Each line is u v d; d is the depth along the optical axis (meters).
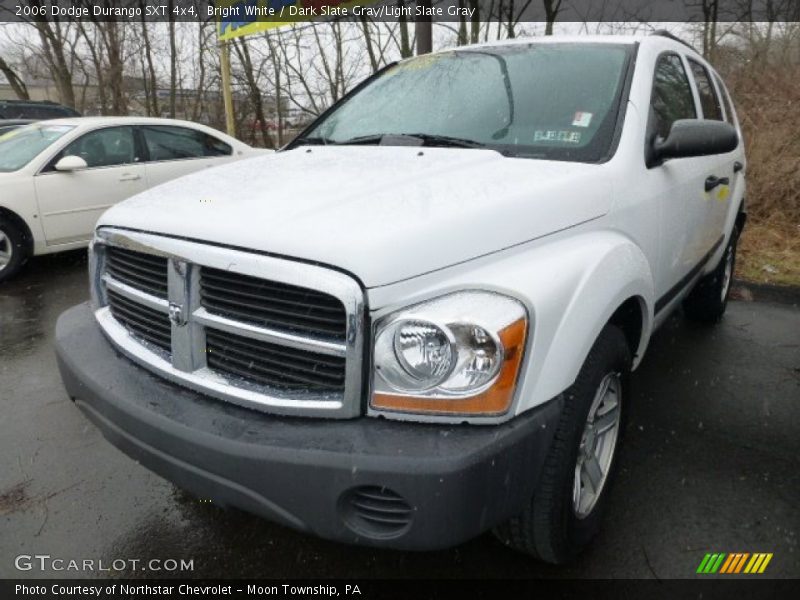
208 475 1.82
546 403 1.86
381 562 2.35
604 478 2.40
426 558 2.36
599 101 2.74
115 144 6.77
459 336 1.70
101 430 2.18
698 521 2.54
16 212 5.97
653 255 2.77
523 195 2.08
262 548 2.44
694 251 3.44
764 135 8.36
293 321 1.81
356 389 1.74
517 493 1.79
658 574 2.27
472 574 2.28
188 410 1.91
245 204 2.05
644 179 2.62
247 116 17.55
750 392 3.65
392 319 1.71
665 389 3.69
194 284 1.98
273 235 1.82
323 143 3.16
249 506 1.81
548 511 2.02
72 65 19.73
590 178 2.33
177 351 2.02
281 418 1.83
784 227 7.58
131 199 2.45
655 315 3.01
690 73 3.54
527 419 1.78
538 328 1.79
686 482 2.78
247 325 1.87
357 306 1.69
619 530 2.48
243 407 1.89
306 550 2.42
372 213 1.89
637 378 3.84
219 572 2.32
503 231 1.95
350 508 1.74
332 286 1.70
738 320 4.94
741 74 10.80
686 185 3.06
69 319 2.56
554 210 2.13
